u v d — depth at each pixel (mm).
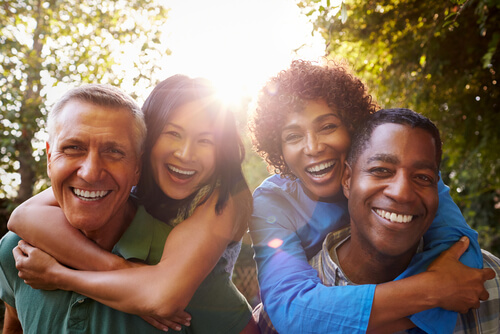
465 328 1775
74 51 6207
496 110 5359
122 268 1679
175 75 1920
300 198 2172
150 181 1936
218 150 1896
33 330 1708
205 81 1914
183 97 1849
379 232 1654
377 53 5621
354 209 1718
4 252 1809
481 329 1789
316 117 1958
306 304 1711
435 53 5109
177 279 1652
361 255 1768
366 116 2023
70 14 6605
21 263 1694
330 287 1726
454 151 5918
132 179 1688
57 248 1698
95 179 1571
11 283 1800
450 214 1939
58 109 1627
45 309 1704
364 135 1732
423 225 1648
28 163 6949
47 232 1717
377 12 5312
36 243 1722
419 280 1637
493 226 7859
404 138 1633
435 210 1661
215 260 1782
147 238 1781
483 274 1702
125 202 1767
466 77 5191
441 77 5375
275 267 1916
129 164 1657
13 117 6527
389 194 1612
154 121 1859
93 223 1640
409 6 5117
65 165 1588
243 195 1974
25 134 6891
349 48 5688
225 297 1854
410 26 5266
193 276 1687
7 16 7004
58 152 1601
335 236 1965
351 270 1827
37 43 7238
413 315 1642
